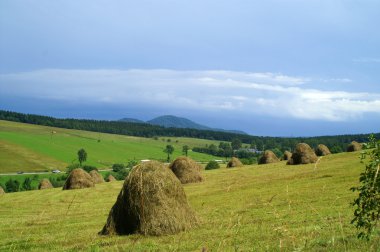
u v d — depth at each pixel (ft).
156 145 449.89
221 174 125.08
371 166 22.58
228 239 31.76
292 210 45.42
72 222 52.65
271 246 26.96
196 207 57.72
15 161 275.80
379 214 22.76
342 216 37.76
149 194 39.42
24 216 64.75
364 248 23.48
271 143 441.27
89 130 532.32
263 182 86.89
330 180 75.36
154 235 38.04
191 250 29.35
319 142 368.27
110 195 94.63
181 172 107.96
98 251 31.78
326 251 24.00
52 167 269.85
